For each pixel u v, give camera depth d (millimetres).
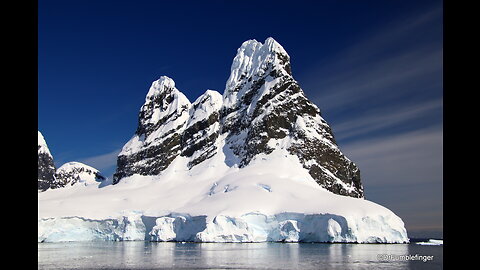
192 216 168750
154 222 187875
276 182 182375
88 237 191500
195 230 166250
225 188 191375
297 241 152875
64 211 193375
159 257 104438
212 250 122938
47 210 193500
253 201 167625
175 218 173625
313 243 148875
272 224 158500
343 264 86688
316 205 157750
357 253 110312
